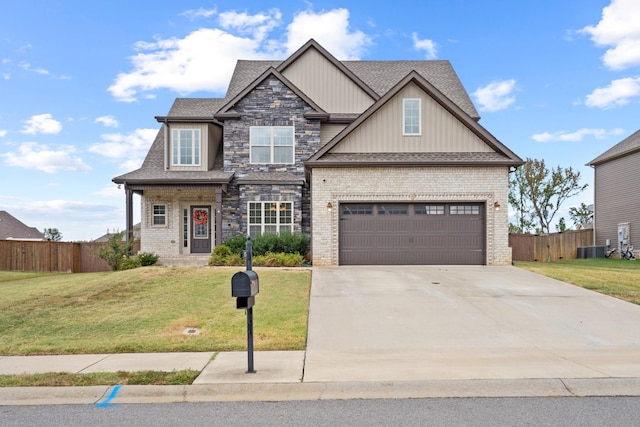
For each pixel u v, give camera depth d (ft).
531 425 15.89
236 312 32.42
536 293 38.75
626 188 84.64
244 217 66.54
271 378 19.75
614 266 63.05
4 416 17.03
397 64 87.45
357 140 59.82
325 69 75.20
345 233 57.52
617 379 19.47
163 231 71.67
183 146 71.67
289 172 69.46
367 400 18.34
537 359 22.45
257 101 70.03
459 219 57.36
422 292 39.17
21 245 70.69
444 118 60.08
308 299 36.63
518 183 120.67
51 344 25.77
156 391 18.74
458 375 19.99
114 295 38.68
